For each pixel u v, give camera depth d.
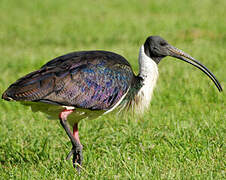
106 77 9.96
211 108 14.16
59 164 10.45
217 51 21.80
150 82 11.01
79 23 34.94
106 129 12.84
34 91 9.16
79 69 9.72
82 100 9.65
